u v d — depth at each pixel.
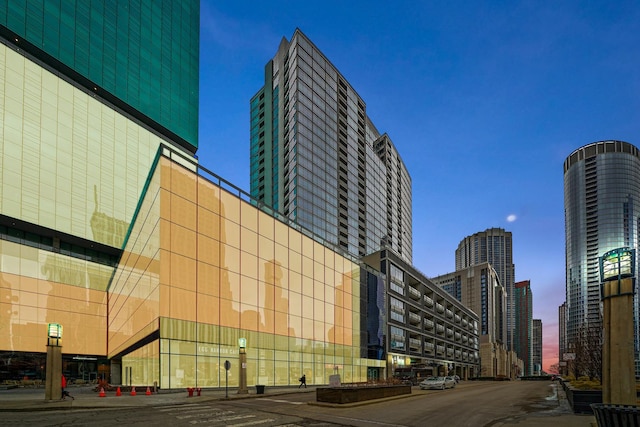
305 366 47.66
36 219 54.12
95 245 61.38
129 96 73.12
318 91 106.31
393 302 77.19
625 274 12.04
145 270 35.03
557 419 16.47
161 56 82.38
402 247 151.75
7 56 53.78
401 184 157.12
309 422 15.09
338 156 110.75
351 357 58.72
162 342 30.27
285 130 105.00
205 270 35.19
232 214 39.09
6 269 48.12
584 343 59.09
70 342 52.97
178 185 33.72
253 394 28.83
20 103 54.41
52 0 62.25
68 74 63.91
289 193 98.25
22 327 48.56
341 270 58.72
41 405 19.12
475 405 22.48
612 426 8.16
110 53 70.88
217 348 35.28
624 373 11.69
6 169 51.72
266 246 43.25
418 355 88.56
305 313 48.81
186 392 30.50
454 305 123.31
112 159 66.50
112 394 29.50
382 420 15.88
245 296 39.41
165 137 79.38
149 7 81.00
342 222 107.81
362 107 128.12
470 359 141.50
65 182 58.53
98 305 57.19
